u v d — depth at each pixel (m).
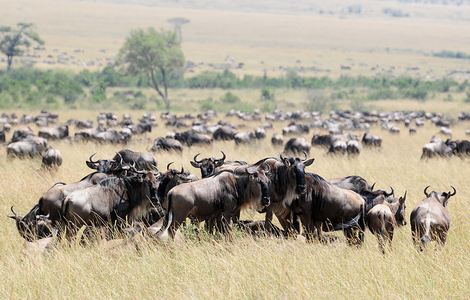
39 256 50.03
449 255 52.69
